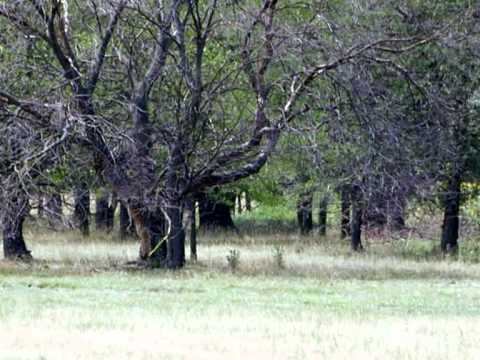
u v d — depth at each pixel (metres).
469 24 40.75
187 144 39.69
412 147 41.12
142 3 38.84
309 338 21.92
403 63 42.38
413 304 30.08
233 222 76.12
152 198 39.00
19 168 37.53
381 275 39.72
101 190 41.78
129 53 40.66
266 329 23.25
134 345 20.58
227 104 42.81
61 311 26.19
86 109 38.44
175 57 40.09
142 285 34.19
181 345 20.72
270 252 52.12
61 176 40.09
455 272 41.72
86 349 20.00
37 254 48.84
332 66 38.97
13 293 31.27
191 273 39.12
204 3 43.72
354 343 21.31
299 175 49.91
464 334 22.77
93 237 61.97
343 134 39.81
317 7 39.75
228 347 20.55
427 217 60.72
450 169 47.47
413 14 42.38
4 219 38.56
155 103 41.31
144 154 39.06
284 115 39.06
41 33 38.66
